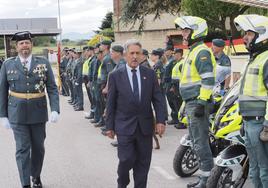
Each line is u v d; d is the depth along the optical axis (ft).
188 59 17.51
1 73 18.21
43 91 18.42
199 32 17.28
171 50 36.17
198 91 17.28
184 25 17.34
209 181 16.20
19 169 18.07
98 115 36.60
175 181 20.10
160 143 28.07
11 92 18.10
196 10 63.36
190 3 63.36
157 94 16.11
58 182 20.59
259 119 13.93
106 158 24.90
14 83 17.93
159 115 16.02
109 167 22.91
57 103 18.98
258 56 14.02
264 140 13.56
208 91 16.80
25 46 17.95
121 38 122.52
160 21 113.19
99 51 34.40
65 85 63.87
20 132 17.99
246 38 14.20
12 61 18.15
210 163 17.67
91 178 21.06
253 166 14.71
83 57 46.39
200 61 16.89
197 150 17.66
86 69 40.52
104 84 30.91
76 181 20.66
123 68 15.99
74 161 24.40
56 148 27.96
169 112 39.06
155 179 20.43
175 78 32.86
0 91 18.20
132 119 15.67
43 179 21.12
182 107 18.62
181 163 20.06
